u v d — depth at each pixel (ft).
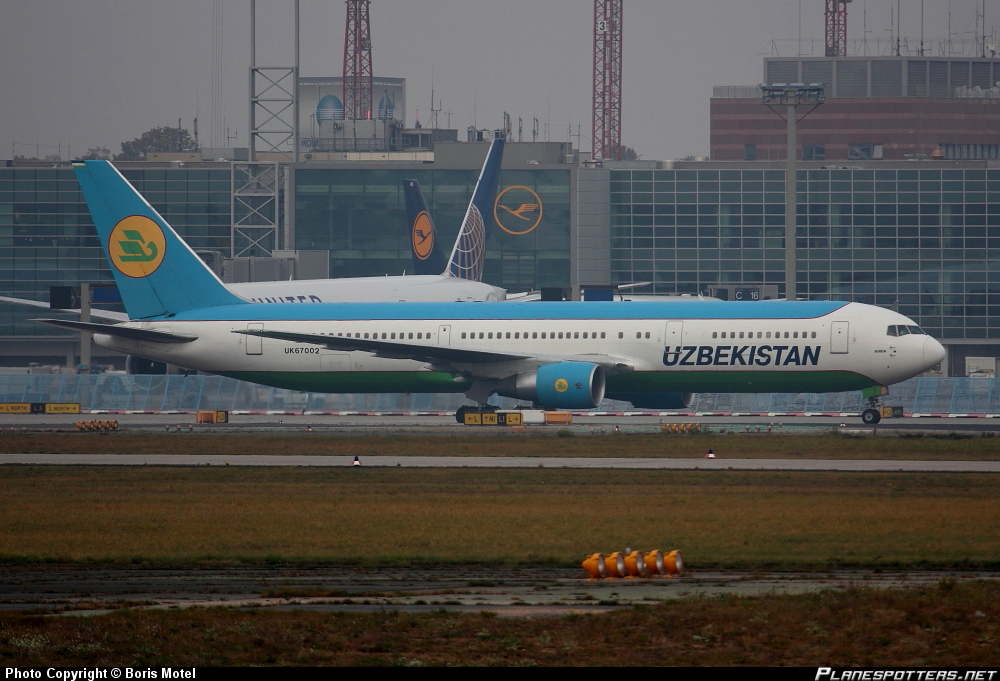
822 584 327.06
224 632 263.90
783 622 271.90
